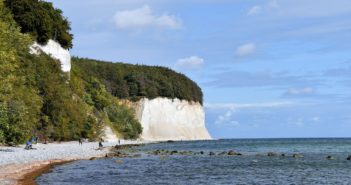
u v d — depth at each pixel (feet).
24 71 277.44
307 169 163.02
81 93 432.25
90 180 120.57
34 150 209.26
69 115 345.10
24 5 349.20
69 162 173.99
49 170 138.31
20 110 189.16
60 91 326.44
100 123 449.48
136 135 604.08
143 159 209.67
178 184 118.01
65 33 404.98
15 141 221.25
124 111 581.12
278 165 181.47
